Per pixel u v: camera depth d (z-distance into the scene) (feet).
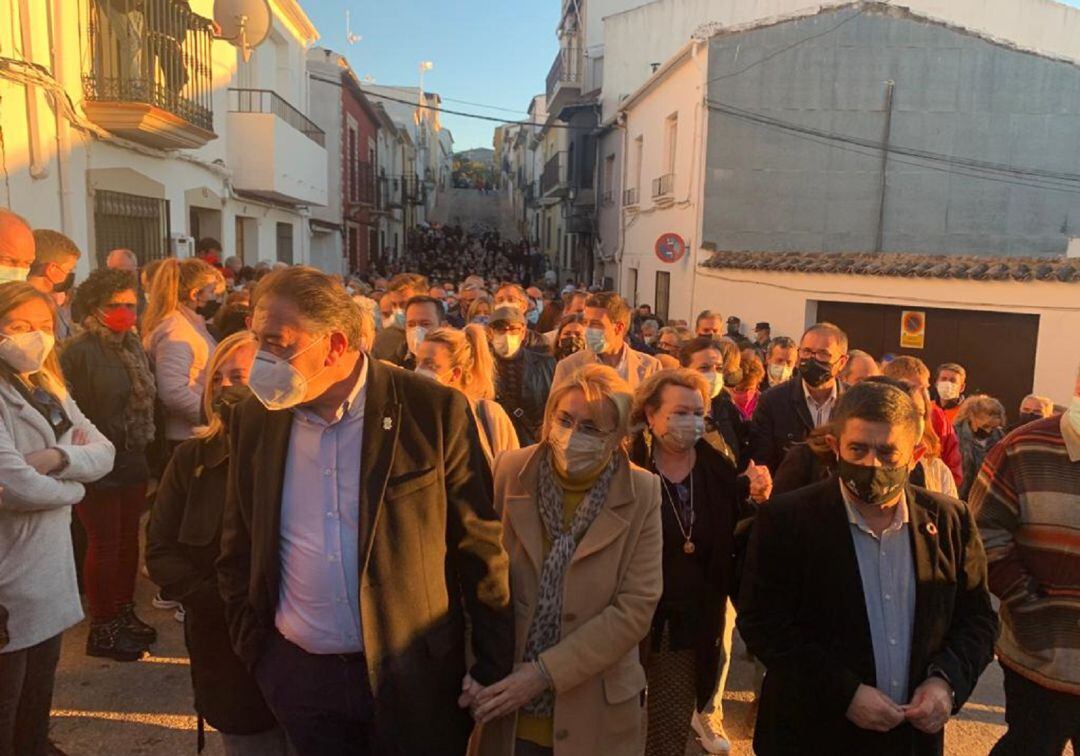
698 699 10.62
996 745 9.73
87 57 27.02
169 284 16.17
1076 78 49.24
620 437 8.61
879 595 7.99
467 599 7.63
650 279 62.23
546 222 132.16
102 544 14.06
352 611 7.10
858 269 38.37
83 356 13.65
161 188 33.91
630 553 8.58
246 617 7.54
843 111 50.14
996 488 9.40
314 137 59.93
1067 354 32.65
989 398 20.01
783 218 50.83
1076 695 8.98
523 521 8.68
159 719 12.57
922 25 49.34
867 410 7.66
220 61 41.52
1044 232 50.19
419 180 162.61
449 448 7.38
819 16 49.62
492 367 12.73
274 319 6.52
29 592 9.31
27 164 23.76
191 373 15.94
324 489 7.09
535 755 8.41
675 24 76.43
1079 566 8.91
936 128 49.90
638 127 66.33
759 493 11.23
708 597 10.61
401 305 21.66
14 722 9.33
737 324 42.80
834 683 7.79
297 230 60.59
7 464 9.04
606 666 8.22
